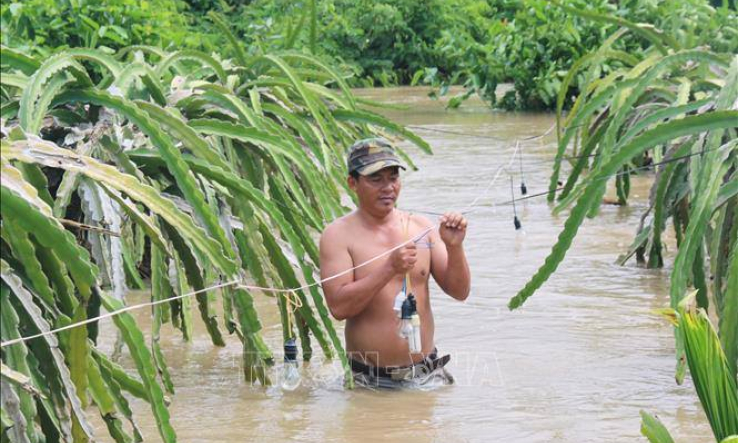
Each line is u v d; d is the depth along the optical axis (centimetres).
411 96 2000
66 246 312
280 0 1966
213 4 2194
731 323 431
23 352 316
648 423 328
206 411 459
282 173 516
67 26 1053
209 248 378
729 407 318
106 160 468
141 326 589
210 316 525
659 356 525
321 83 750
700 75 689
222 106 543
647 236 693
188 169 420
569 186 693
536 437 423
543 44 1656
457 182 1007
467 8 2406
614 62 1584
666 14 1534
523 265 705
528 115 1627
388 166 487
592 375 497
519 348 539
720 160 472
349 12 2358
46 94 443
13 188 301
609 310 605
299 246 475
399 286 494
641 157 903
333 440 423
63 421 337
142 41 1083
